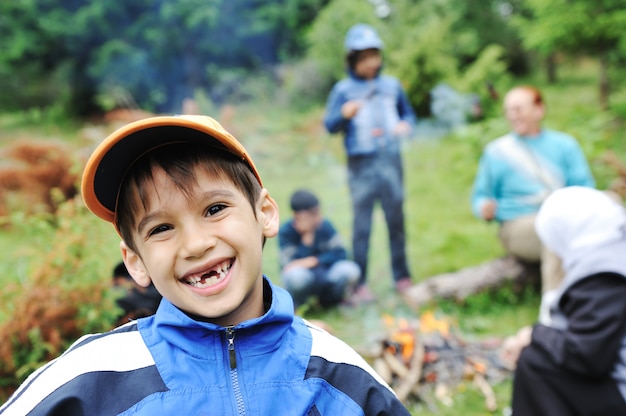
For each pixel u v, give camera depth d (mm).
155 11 14102
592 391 2195
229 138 1270
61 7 14391
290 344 1314
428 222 6543
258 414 1211
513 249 4391
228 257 1213
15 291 2904
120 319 2535
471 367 3275
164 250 1207
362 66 4555
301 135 10117
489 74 9898
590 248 2287
